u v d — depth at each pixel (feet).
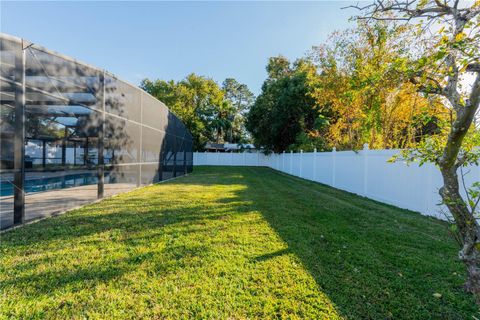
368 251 10.45
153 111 30.68
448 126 7.83
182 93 90.33
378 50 23.47
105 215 15.80
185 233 12.39
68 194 22.61
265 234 12.36
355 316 6.33
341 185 28.78
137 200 20.76
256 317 6.24
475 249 5.32
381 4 7.87
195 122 90.74
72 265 8.89
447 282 7.99
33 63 15.69
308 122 57.98
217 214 16.15
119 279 7.97
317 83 37.19
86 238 11.59
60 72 18.15
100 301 6.80
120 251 10.16
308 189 28.94
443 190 5.90
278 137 65.67
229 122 109.19
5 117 14.64
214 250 10.29
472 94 5.00
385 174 20.90
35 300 6.80
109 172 22.40
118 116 22.98
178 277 8.12
